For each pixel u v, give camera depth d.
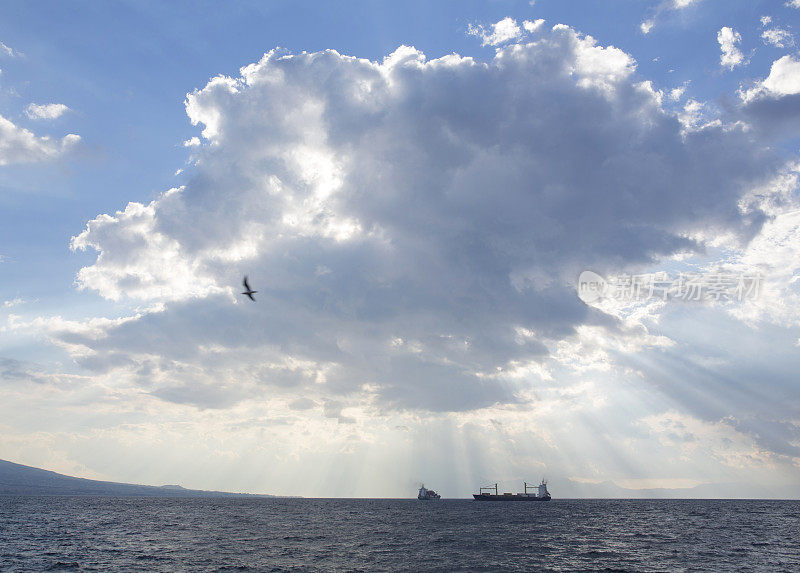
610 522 175.12
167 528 142.50
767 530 142.62
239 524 162.25
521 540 114.31
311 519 193.62
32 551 90.38
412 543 108.19
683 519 193.00
